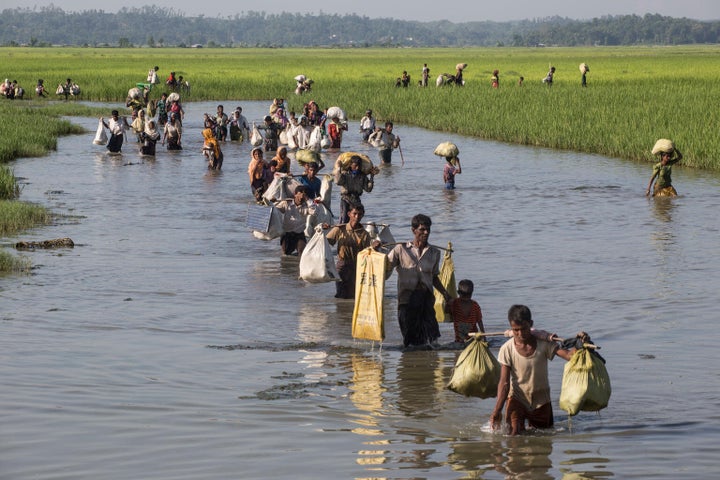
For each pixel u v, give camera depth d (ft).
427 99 640.17
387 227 159.84
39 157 396.57
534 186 311.88
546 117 495.82
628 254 198.29
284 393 107.86
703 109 490.08
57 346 127.24
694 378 112.98
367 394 107.96
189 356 124.06
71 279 173.27
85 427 93.76
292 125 442.50
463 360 99.60
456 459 86.22
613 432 94.38
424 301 130.41
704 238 217.15
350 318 147.43
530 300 157.28
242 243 213.25
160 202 274.98
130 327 139.44
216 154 354.95
